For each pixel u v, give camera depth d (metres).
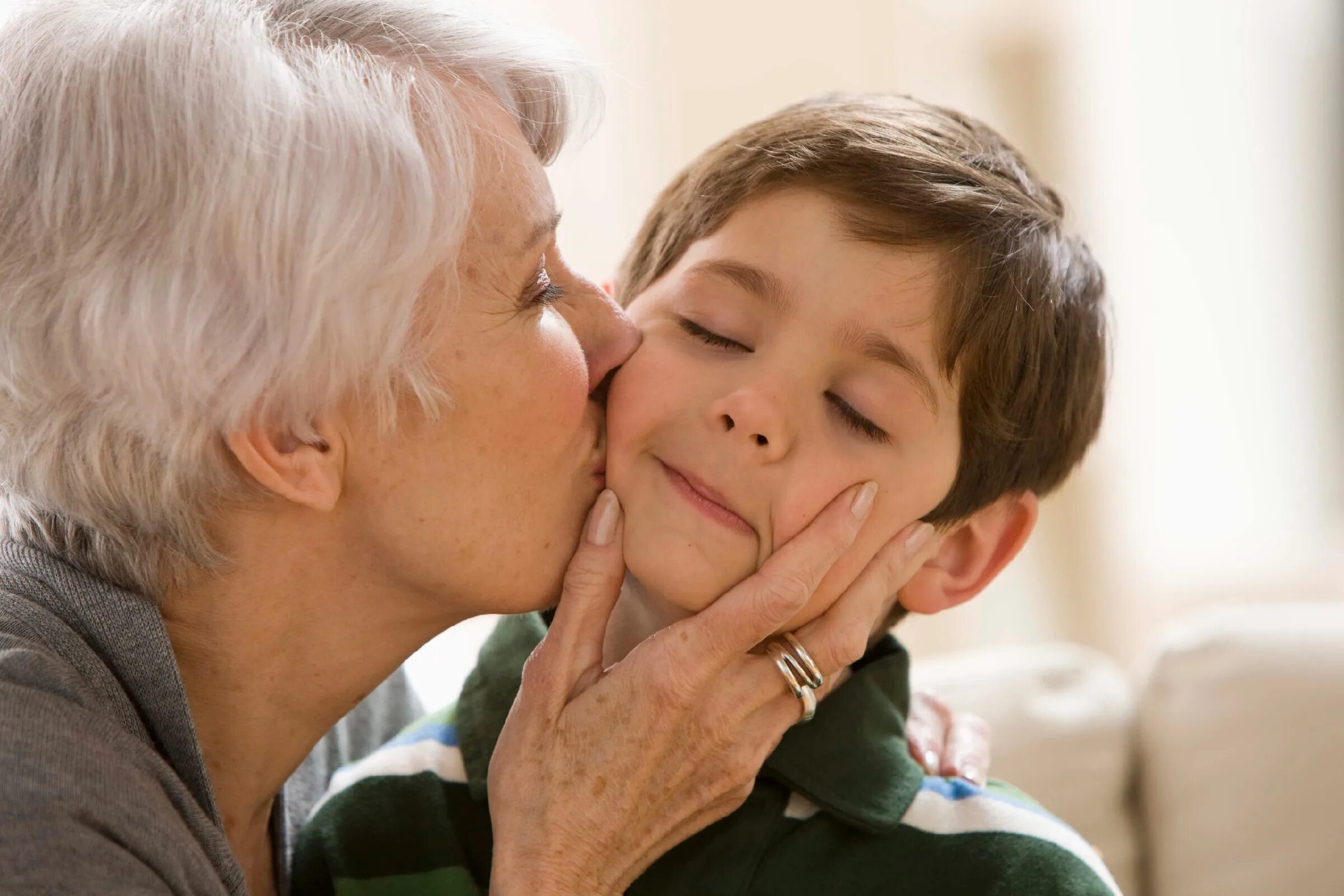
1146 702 1.72
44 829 0.77
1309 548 3.48
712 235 1.12
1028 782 1.65
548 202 0.97
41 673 0.83
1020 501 1.24
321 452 0.90
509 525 0.98
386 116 0.85
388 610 1.01
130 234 0.81
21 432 0.88
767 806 1.13
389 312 0.86
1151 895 1.67
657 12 3.00
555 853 1.01
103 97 0.82
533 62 1.01
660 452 1.05
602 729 1.02
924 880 1.08
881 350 1.05
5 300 0.84
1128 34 3.35
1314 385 3.48
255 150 0.81
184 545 0.91
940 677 1.77
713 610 1.02
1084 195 3.34
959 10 3.25
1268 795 1.58
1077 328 1.20
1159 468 3.46
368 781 1.20
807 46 3.15
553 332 0.99
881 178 1.07
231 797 1.05
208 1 0.87
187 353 0.82
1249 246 3.45
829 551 1.03
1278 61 3.40
